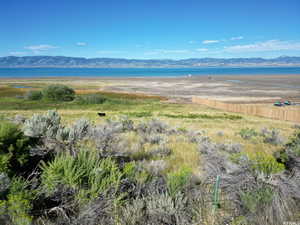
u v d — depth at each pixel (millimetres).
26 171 3197
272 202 2516
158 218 2246
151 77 123312
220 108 31609
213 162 3918
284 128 14250
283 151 4363
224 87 64438
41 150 3475
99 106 29734
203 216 2387
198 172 3854
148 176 3195
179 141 7355
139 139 7023
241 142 8078
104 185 2465
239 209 2527
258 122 17891
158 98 41812
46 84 71250
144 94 49531
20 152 3191
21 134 3467
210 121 16828
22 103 29688
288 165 3949
